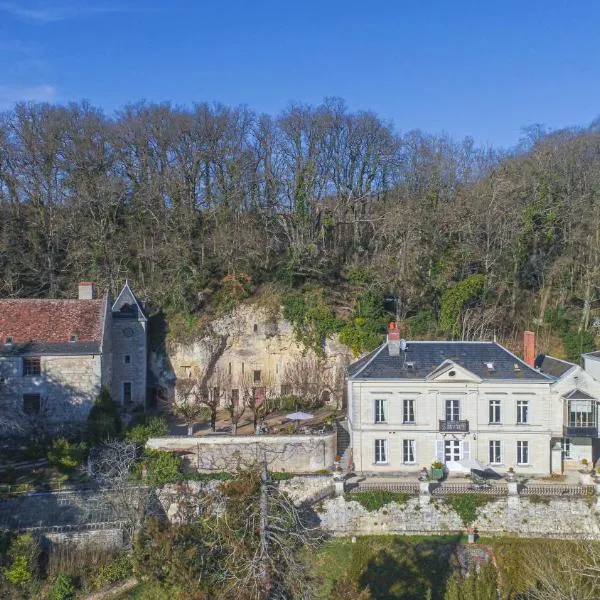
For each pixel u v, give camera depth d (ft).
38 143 224.33
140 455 147.33
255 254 210.79
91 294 180.14
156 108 239.09
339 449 158.81
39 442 151.64
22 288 205.57
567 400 142.20
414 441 145.89
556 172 231.30
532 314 210.79
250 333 200.64
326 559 123.54
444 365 143.95
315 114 236.43
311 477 140.36
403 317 197.77
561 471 145.07
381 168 244.01
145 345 186.39
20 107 228.43
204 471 148.36
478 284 192.85
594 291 208.95
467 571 119.34
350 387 147.64
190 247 216.95
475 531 128.88
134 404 183.93
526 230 210.59
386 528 131.54
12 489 131.75
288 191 232.32
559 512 129.39
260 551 84.58
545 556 117.39
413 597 114.21
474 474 140.46
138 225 227.81
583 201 224.33
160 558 103.65
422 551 125.08
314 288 204.64
